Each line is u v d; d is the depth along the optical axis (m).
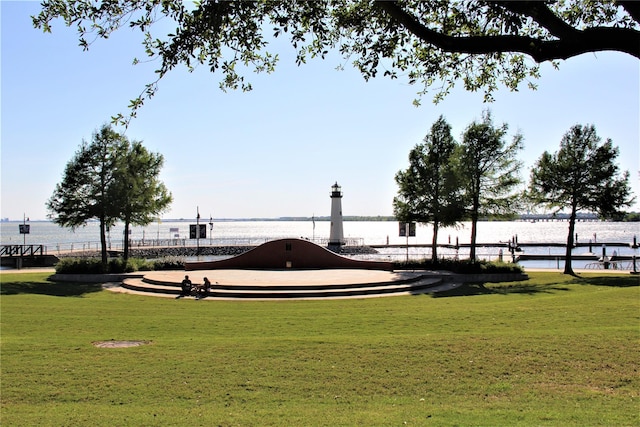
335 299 22.22
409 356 11.08
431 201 34.47
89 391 9.20
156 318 16.58
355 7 7.96
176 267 34.12
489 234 148.38
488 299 21.06
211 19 6.36
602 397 8.66
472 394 8.98
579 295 19.86
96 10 6.79
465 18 7.63
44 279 29.72
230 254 64.31
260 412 8.23
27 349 11.81
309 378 9.86
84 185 32.66
